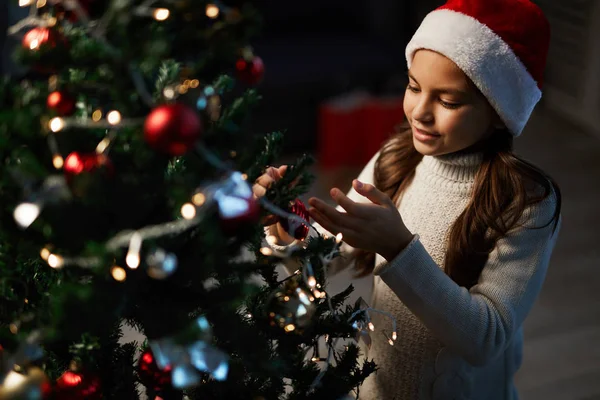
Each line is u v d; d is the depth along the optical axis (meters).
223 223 0.94
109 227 0.95
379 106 3.99
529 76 1.17
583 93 4.50
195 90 0.95
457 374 1.27
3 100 0.93
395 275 1.14
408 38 4.75
